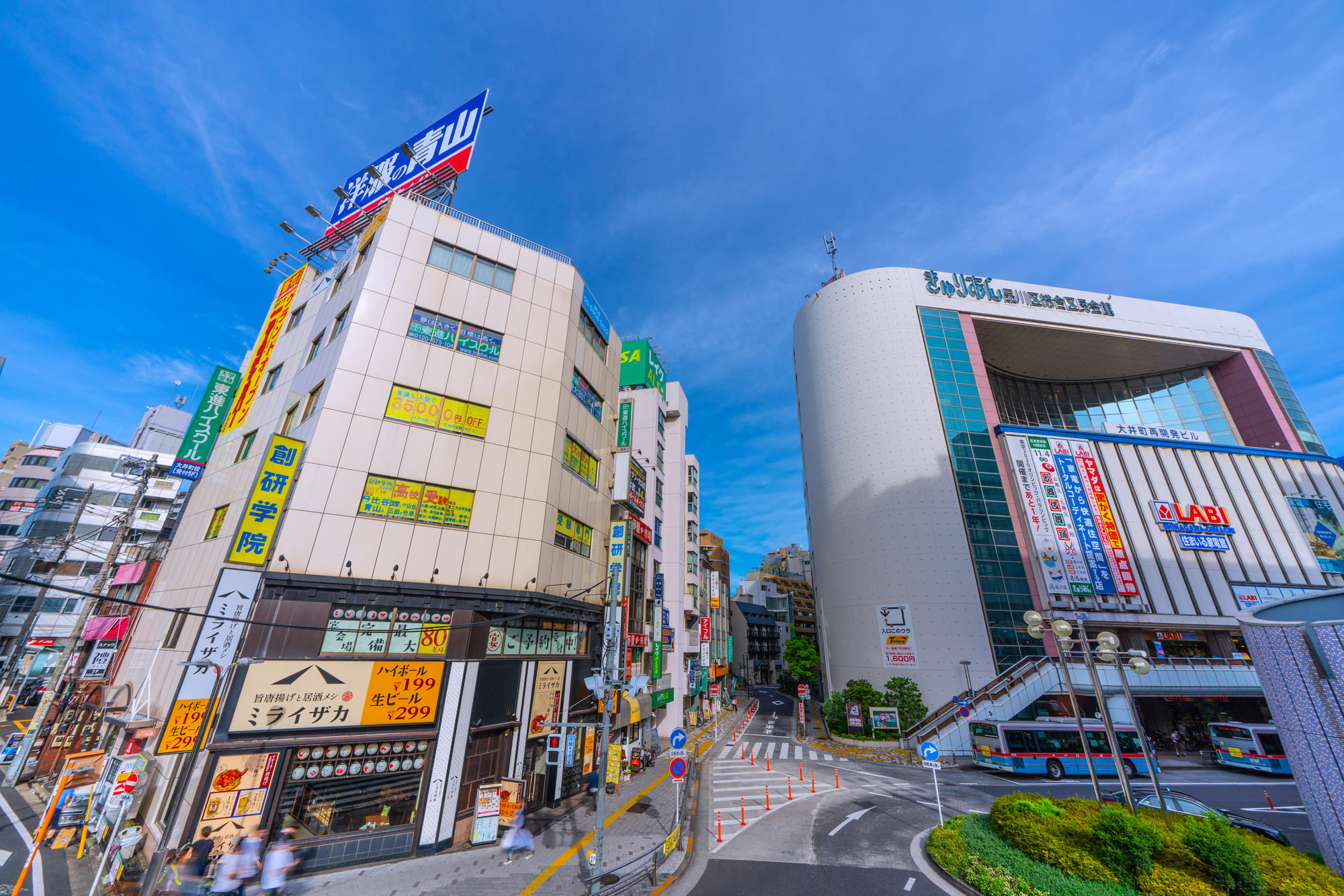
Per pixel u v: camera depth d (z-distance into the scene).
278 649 13.45
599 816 12.02
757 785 23.94
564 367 21.97
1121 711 34.25
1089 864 11.64
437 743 14.81
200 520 20.58
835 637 46.59
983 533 43.41
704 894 12.52
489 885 12.41
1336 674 10.39
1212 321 56.94
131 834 12.19
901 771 27.92
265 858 12.13
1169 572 42.34
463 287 20.08
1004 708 33.69
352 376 16.94
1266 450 48.66
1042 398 62.78
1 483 61.94
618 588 24.20
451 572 16.77
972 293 53.16
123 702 18.20
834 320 53.59
